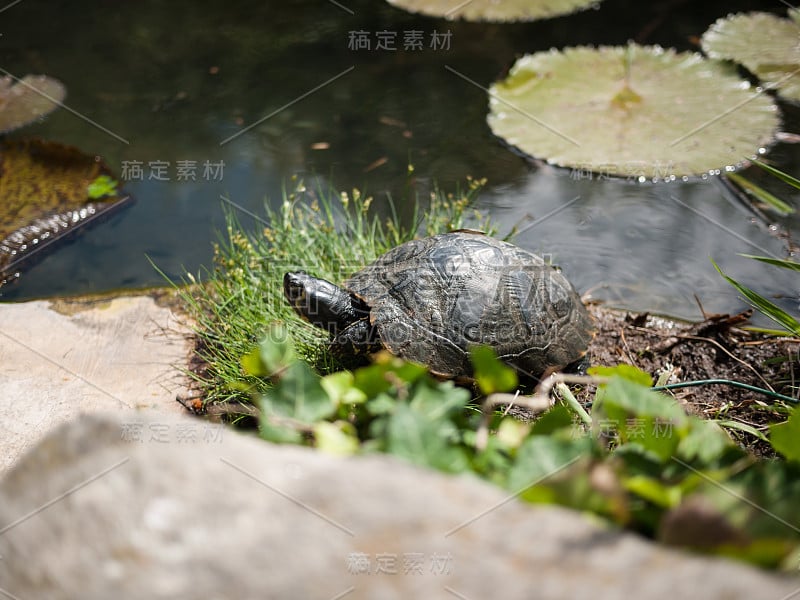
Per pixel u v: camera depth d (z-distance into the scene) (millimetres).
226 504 1178
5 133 5414
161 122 5539
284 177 4926
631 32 6512
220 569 1094
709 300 3947
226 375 3234
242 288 3658
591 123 5137
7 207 4668
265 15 7004
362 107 5668
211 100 5789
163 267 4207
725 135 4938
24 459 1349
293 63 6242
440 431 1379
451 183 4820
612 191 4719
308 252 3938
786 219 4445
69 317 3832
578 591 1033
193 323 3803
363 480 1209
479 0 6625
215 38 6648
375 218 4191
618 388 1497
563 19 6746
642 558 1074
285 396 1472
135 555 1126
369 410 1515
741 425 2688
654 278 4102
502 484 1345
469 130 5363
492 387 1569
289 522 1148
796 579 1046
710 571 1041
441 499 1176
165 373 3441
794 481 1284
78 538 1165
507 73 5980
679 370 3422
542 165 4977
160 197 4773
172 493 1196
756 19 6195
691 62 5652
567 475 1176
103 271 4191
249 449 1286
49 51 6457
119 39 6652
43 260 4270
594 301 3947
